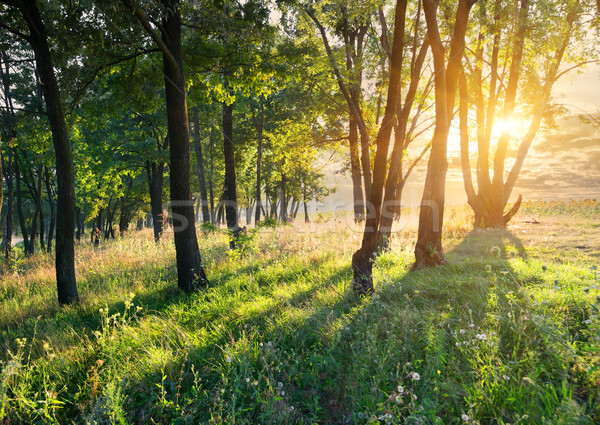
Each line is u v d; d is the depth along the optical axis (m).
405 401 3.12
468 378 3.27
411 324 4.43
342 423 3.09
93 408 3.45
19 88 20.33
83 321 6.95
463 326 4.27
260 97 20.52
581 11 15.61
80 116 11.38
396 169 11.16
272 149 23.83
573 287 5.07
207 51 10.96
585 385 3.00
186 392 3.82
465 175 16.81
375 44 17.70
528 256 9.15
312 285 7.49
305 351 4.41
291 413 3.22
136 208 39.16
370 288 6.41
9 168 18.53
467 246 11.60
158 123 23.61
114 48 9.50
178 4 8.73
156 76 10.74
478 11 14.90
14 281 11.29
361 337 4.32
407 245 11.88
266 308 6.12
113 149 23.89
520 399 2.82
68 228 8.11
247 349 4.29
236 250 11.96
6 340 5.59
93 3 7.71
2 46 9.95
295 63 11.88
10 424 3.60
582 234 12.72
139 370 4.29
